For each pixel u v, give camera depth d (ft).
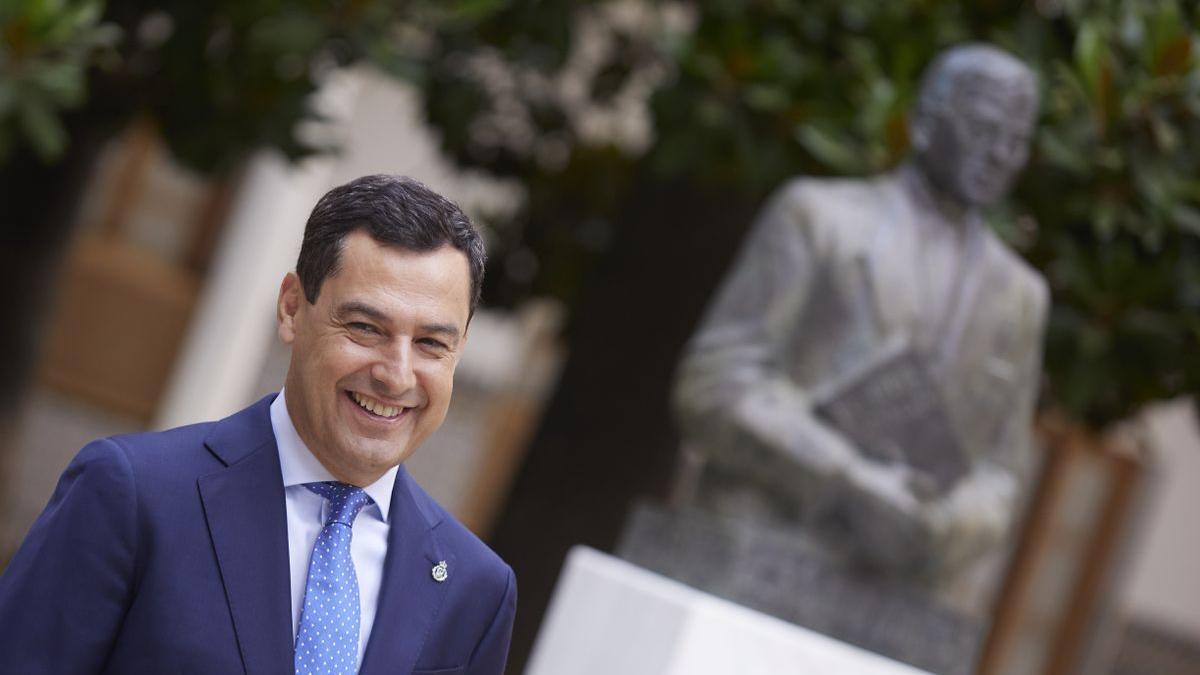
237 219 92.94
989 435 39.86
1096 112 42.29
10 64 39.19
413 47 52.47
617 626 37.01
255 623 16.93
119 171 91.25
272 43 43.93
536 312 98.37
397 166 95.91
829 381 38.24
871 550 37.73
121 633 16.76
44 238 54.95
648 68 62.49
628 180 63.57
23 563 16.94
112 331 92.53
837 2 47.19
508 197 68.39
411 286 17.03
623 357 55.77
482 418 101.04
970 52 39.29
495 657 18.88
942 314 38.81
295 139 47.88
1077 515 93.20
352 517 17.87
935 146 39.14
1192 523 95.76
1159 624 95.76
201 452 17.61
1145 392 47.78
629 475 55.11
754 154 46.47
